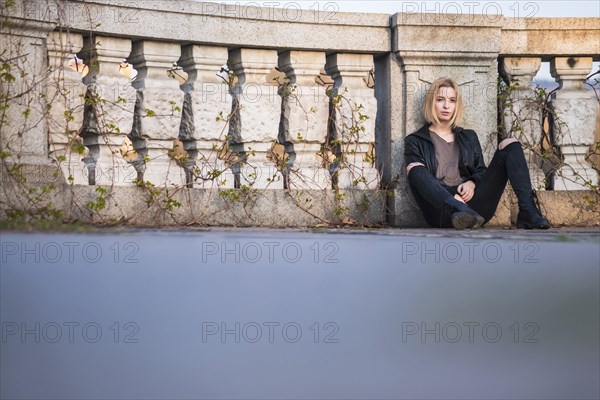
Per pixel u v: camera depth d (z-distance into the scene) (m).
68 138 7.16
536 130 8.66
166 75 7.70
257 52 7.98
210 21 7.70
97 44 7.34
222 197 7.72
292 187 8.03
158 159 7.61
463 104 8.35
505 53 8.57
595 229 7.80
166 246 4.18
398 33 8.24
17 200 6.71
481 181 7.71
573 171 8.62
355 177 8.24
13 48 6.83
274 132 7.97
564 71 8.73
